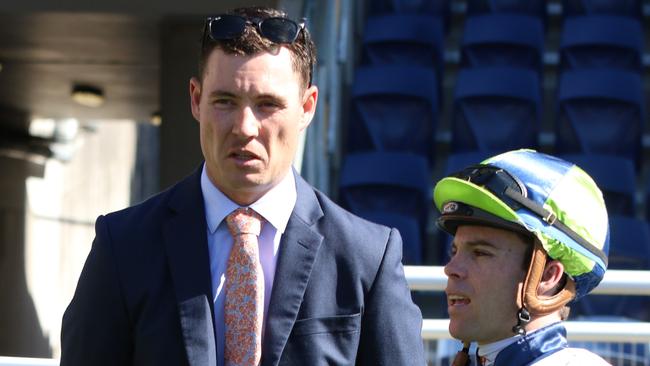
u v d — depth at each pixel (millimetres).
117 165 60031
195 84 8273
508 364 7016
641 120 27953
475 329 7176
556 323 7129
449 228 7465
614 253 25109
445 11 31547
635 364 13812
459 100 28109
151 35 25891
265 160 7805
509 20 29812
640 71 29812
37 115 39375
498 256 7141
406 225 24875
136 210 8328
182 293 7871
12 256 41844
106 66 31172
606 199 26422
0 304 41000
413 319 8156
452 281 7254
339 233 8148
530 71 28281
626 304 23469
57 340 48969
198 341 7742
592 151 27859
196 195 8203
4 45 28578
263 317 7902
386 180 26016
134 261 8039
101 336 7945
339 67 27531
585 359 6863
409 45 29688
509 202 7090
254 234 8031
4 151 40719
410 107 27656
